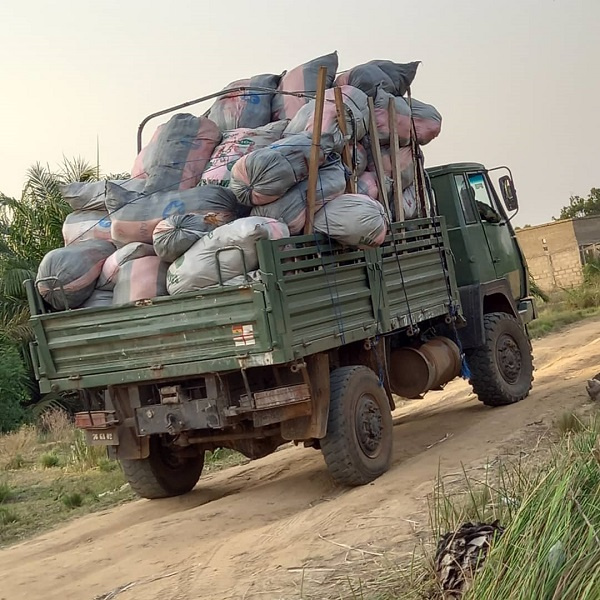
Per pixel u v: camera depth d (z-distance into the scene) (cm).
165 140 809
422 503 653
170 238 716
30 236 2067
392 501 681
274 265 695
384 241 845
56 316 783
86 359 781
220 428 764
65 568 671
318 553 587
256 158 721
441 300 949
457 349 978
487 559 420
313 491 810
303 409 751
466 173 1091
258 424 738
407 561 531
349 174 799
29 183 2094
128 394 783
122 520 830
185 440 816
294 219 739
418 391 925
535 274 4566
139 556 672
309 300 732
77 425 800
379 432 809
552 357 1545
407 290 885
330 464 773
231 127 892
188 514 773
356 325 793
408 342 953
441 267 960
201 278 709
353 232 751
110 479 1048
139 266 755
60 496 1002
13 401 1762
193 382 771
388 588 496
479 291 1030
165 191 777
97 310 760
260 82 927
